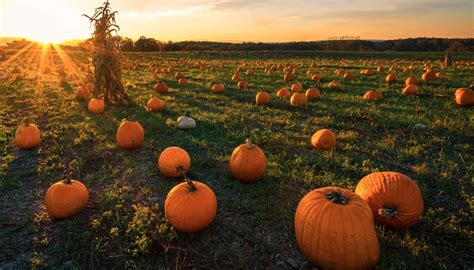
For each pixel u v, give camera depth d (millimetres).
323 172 5844
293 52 59125
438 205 4746
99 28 11508
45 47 73812
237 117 9758
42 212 4785
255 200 4867
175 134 8156
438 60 37312
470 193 5016
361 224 3227
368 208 3406
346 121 9336
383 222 4078
